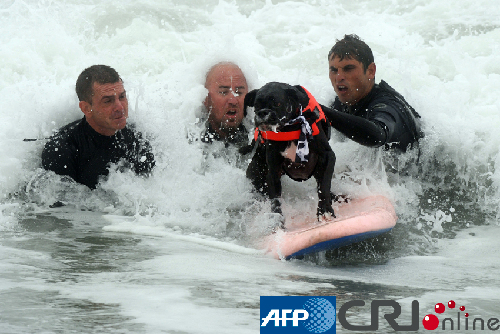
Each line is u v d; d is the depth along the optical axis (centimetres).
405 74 2338
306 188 1691
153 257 1285
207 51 2091
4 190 1836
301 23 3675
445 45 3112
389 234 1586
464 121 2070
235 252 1391
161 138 1909
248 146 1702
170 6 3888
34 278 1074
